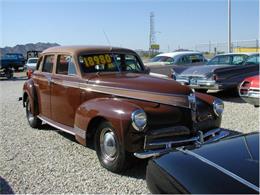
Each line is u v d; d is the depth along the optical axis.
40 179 5.02
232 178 2.48
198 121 5.55
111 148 5.16
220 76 11.41
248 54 12.76
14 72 36.88
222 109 5.93
